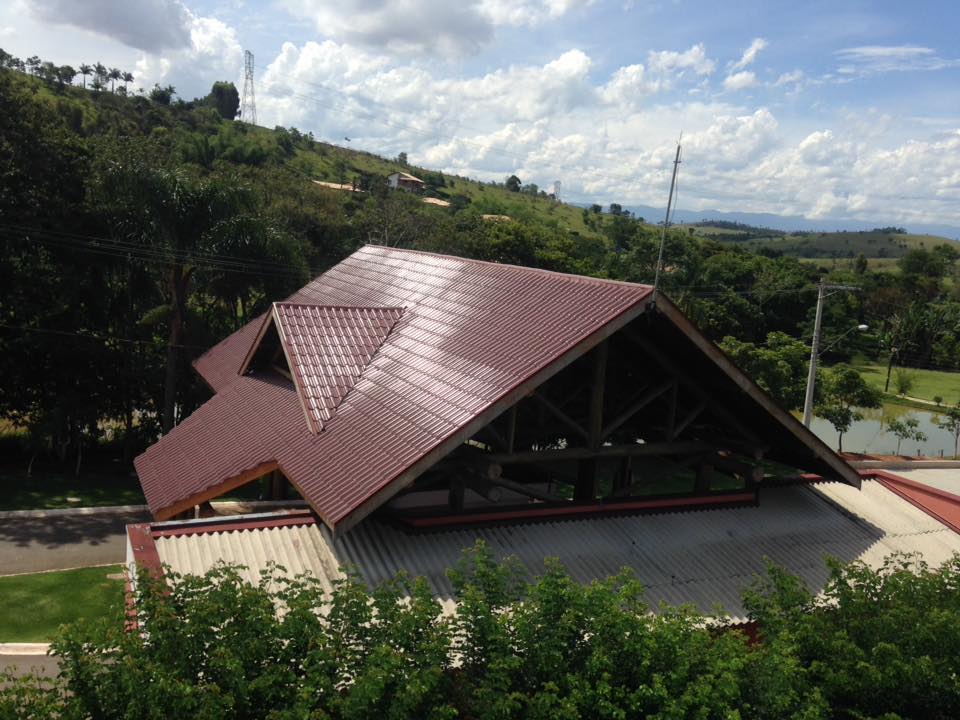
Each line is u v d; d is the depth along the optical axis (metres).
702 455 14.60
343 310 14.75
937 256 128.88
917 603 8.45
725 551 12.66
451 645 7.47
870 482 17.08
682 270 74.12
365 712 6.06
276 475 15.66
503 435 13.35
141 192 25.75
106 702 5.89
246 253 28.48
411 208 57.69
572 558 11.52
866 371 70.62
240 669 5.90
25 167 26.14
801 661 7.98
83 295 28.17
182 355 29.53
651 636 6.98
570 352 10.70
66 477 27.16
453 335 13.17
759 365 36.41
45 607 16.66
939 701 7.55
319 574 10.05
